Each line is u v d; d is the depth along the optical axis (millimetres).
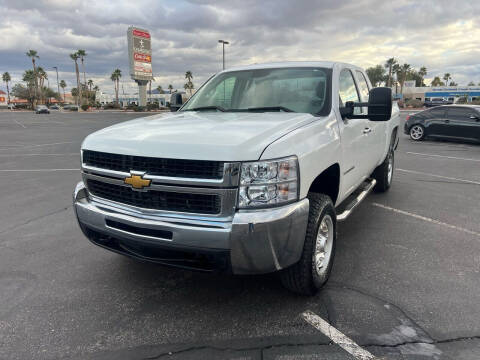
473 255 3953
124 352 2523
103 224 2924
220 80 4344
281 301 3104
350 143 3686
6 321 2902
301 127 2893
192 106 4191
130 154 2695
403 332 2672
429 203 5898
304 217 2621
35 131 23453
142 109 65375
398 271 3598
